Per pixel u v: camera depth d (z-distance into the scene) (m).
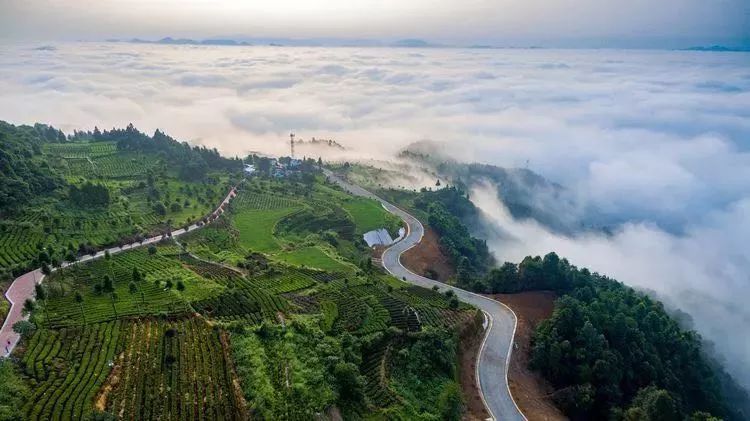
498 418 100.12
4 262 129.62
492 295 158.38
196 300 118.56
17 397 77.38
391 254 197.38
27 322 96.06
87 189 181.75
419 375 105.06
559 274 167.12
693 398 141.75
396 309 125.56
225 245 178.25
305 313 118.00
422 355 109.12
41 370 85.38
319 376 91.12
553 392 117.06
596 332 128.62
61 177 195.62
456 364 113.12
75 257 138.38
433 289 151.88
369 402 92.56
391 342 111.25
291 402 84.19
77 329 99.88
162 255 155.25
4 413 71.75
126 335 99.06
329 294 131.50
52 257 133.62
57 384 82.12
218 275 140.88
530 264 166.62
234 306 116.69
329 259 168.75
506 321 138.62
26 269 127.88
